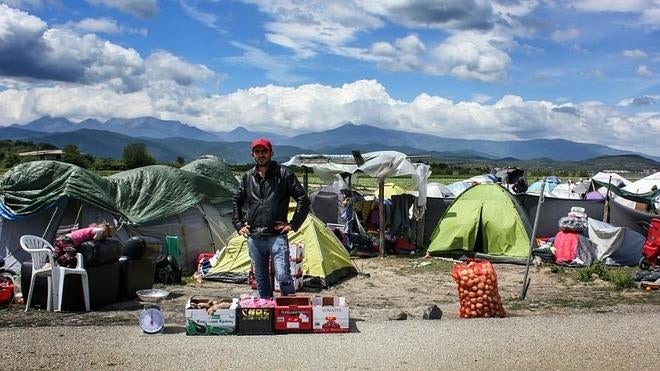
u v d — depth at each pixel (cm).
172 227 1421
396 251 1748
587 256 1488
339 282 1280
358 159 1761
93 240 916
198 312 659
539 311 908
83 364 549
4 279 978
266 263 716
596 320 733
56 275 877
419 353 586
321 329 665
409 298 1102
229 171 1788
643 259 1415
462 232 1636
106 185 1391
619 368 549
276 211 704
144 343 619
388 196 2338
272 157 727
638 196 2272
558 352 593
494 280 812
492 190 1670
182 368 538
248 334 659
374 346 609
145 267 1054
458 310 923
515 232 1588
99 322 777
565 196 2722
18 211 1259
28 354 577
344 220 1723
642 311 892
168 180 1481
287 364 551
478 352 591
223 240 1566
